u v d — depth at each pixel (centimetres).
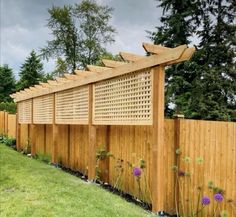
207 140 444
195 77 1291
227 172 413
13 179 661
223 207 417
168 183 512
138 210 498
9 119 1593
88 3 2662
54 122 974
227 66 1255
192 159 467
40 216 430
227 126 416
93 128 732
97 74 705
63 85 905
